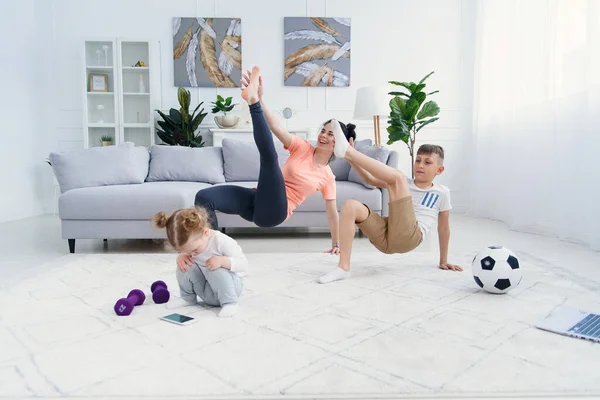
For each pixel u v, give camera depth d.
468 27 5.47
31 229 4.19
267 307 1.80
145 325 1.62
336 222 2.73
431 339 1.47
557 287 2.10
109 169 3.47
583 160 3.30
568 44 3.45
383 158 3.54
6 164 4.79
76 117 5.46
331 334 1.52
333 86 5.50
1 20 4.73
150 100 5.25
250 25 5.44
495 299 1.91
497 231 4.02
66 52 5.39
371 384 1.17
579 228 3.36
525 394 1.14
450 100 5.54
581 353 1.37
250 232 4.03
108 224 3.09
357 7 5.46
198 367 1.28
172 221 1.69
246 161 4.02
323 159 2.29
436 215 2.42
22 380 1.21
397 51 5.50
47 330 1.57
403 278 2.26
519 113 4.17
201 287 1.82
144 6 5.39
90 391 1.15
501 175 4.65
